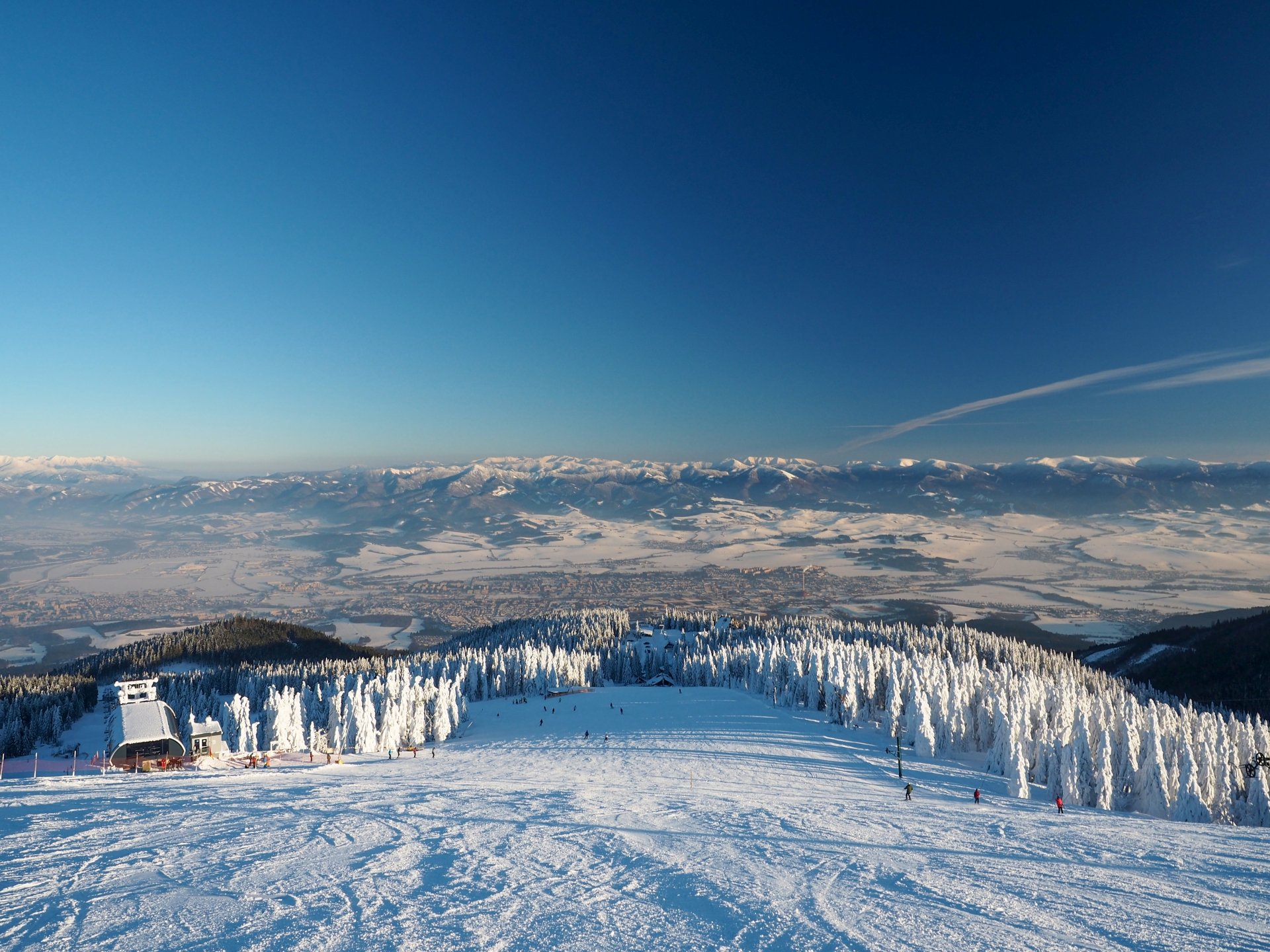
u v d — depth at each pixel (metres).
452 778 56.66
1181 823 44.72
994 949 19.45
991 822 41.41
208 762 74.44
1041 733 67.25
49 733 107.31
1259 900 24.97
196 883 23.22
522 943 18.58
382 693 104.50
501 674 156.75
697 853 30.17
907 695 100.31
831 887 25.27
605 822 36.84
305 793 44.88
